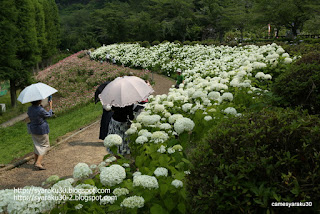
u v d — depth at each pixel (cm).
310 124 255
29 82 2447
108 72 2503
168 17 6191
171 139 403
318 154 216
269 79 747
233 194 236
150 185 272
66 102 1802
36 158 654
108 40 7725
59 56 7344
